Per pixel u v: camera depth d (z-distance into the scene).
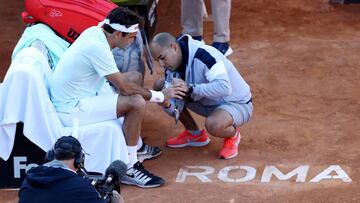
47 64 23.61
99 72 22.22
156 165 24.62
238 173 23.92
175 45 23.30
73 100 22.77
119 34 22.02
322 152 25.14
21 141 22.73
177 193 22.80
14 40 36.28
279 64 32.84
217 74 23.19
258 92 30.11
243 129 26.86
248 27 37.06
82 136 22.36
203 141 25.70
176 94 23.28
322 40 35.53
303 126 27.08
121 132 22.59
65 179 16.05
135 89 22.73
